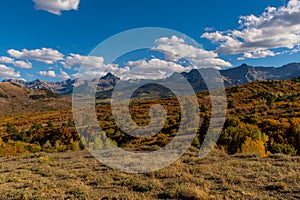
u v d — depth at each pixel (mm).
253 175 13219
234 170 14750
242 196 10180
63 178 15602
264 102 80750
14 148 40219
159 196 10883
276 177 12805
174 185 12062
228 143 34031
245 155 20641
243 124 45531
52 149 42906
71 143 43562
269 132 42844
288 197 10047
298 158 18156
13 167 20547
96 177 15133
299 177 12422
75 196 11133
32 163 22719
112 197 10820
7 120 131125
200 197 10008
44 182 14148
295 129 40188
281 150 33812
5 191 12164
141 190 12070
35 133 64625
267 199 9664
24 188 13133
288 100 86250
